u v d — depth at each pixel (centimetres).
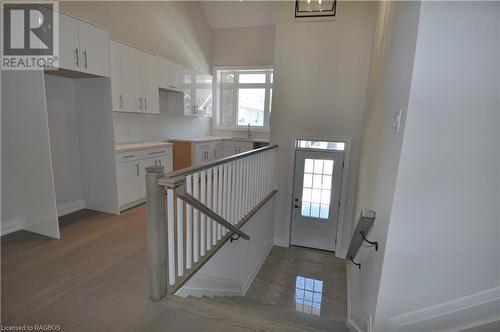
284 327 165
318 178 483
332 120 449
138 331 153
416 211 135
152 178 165
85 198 371
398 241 140
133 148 376
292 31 446
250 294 365
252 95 696
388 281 145
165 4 509
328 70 440
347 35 424
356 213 390
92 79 336
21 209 287
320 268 441
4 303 176
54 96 324
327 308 345
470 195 127
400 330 147
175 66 505
